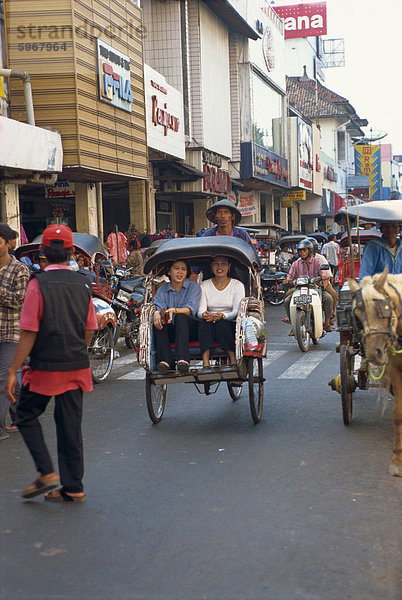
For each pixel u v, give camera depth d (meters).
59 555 4.12
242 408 8.10
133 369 11.16
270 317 19.23
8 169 14.31
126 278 13.65
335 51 77.62
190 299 7.30
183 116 25.95
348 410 7.08
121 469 5.82
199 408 8.17
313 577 3.78
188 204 31.06
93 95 17.31
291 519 4.62
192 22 27.89
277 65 40.09
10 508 4.93
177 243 7.55
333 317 13.53
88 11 17.09
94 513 4.80
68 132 16.45
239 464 5.87
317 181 50.50
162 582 3.75
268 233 26.00
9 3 16.28
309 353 12.30
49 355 4.93
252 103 34.44
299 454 6.12
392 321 5.04
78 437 5.07
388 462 5.86
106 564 3.98
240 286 7.48
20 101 16.22
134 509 4.86
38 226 22.77
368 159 71.75
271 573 3.84
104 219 25.50
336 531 4.40
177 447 6.46
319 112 60.94
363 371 6.93
